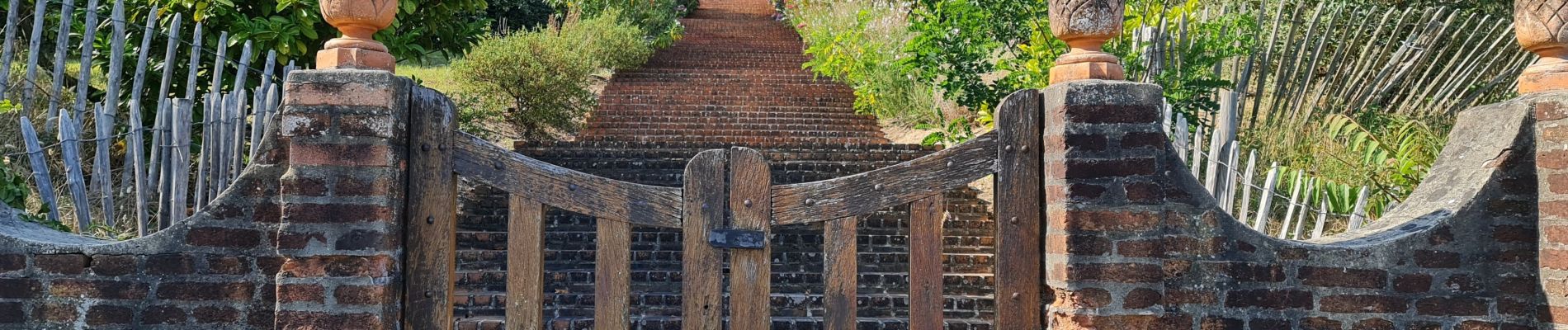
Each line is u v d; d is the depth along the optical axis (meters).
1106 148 3.06
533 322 3.14
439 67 15.49
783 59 15.39
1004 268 3.19
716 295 3.15
